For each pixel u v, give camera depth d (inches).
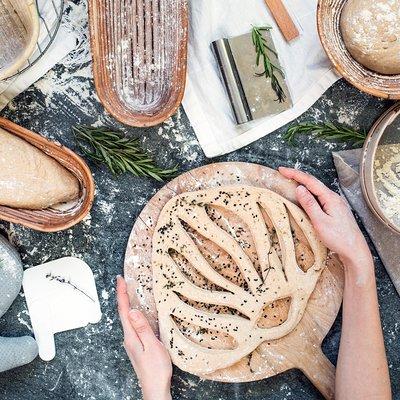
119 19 53.9
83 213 53.9
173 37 54.2
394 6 50.6
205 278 58.1
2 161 52.5
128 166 58.1
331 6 53.6
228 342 57.7
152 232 57.5
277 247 58.1
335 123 59.2
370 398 54.9
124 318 56.6
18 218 54.3
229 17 56.2
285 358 57.6
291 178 57.2
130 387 60.9
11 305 59.8
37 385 61.1
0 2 51.3
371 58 52.6
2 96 57.1
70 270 59.4
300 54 56.7
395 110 53.4
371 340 55.1
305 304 56.8
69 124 58.6
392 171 57.9
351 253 54.9
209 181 57.4
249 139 58.1
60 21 54.5
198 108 57.2
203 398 60.7
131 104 55.3
